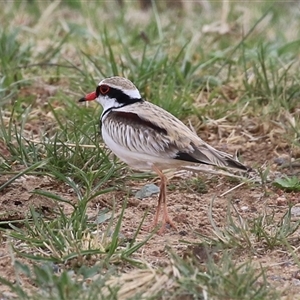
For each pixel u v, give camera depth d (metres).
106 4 23.02
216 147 14.55
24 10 21.66
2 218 11.29
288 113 15.04
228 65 17.36
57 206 11.34
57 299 8.61
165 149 10.86
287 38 20.00
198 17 22.09
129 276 9.26
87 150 13.12
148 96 15.68
